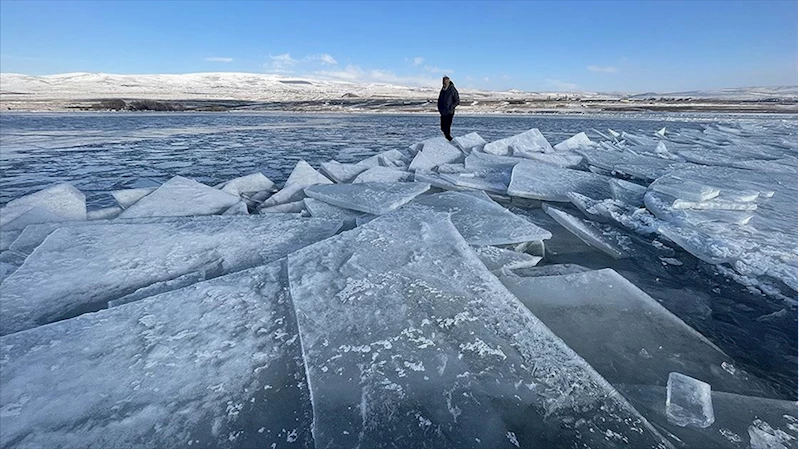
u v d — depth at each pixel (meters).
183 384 1.36
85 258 2.35
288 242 2.67
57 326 1.60
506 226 2.90
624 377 1.54
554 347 1.56
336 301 1.78
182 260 2.39
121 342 1.53
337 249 2.27
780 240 2.67
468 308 1.76
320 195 3.77
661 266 2.62
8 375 1.34
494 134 12.32
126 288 2.09
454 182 4.68
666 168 5.23
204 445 1.17
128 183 5.52
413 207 3.11
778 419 1.32
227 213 3.46
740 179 4.30
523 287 2.14
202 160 7.62
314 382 1.35
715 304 2.14
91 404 1.26
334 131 14.77
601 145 7.35
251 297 1.84
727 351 1.75
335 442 1.15
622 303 2.00
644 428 1.23
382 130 15.29
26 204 3.36
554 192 4.21
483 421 1.24
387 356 1.48
